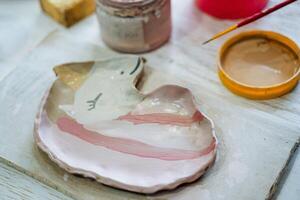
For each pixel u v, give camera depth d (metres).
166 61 0.43
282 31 0.43
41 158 0.37
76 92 0.40
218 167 0.35
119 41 0.43
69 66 0.41
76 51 0.45
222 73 0.39
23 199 0.35
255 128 0.37
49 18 0.50
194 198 0.33
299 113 0.38
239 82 0.39
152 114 0.38
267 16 0.45
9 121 0.40
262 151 0.35
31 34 0.49
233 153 0.36
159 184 0.33
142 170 0.34
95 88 0.40
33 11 0.51
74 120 0.38
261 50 0.42
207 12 0.46
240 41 0.42
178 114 0.38
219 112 0.38
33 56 0.45
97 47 0.45
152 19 0.41
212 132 0.35
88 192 0.34
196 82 0.41
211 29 0.45
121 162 0.35
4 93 0.42
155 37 0.43
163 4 0.41
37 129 0.37
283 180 0.34
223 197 0.33
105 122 0.38
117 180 0.34
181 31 0.46
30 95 0.42
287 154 0.35
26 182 0.36
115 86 0.40
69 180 0.35
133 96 0.39
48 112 0.38
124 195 0.34
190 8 0.48
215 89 0.40
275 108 0.38
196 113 0.37
